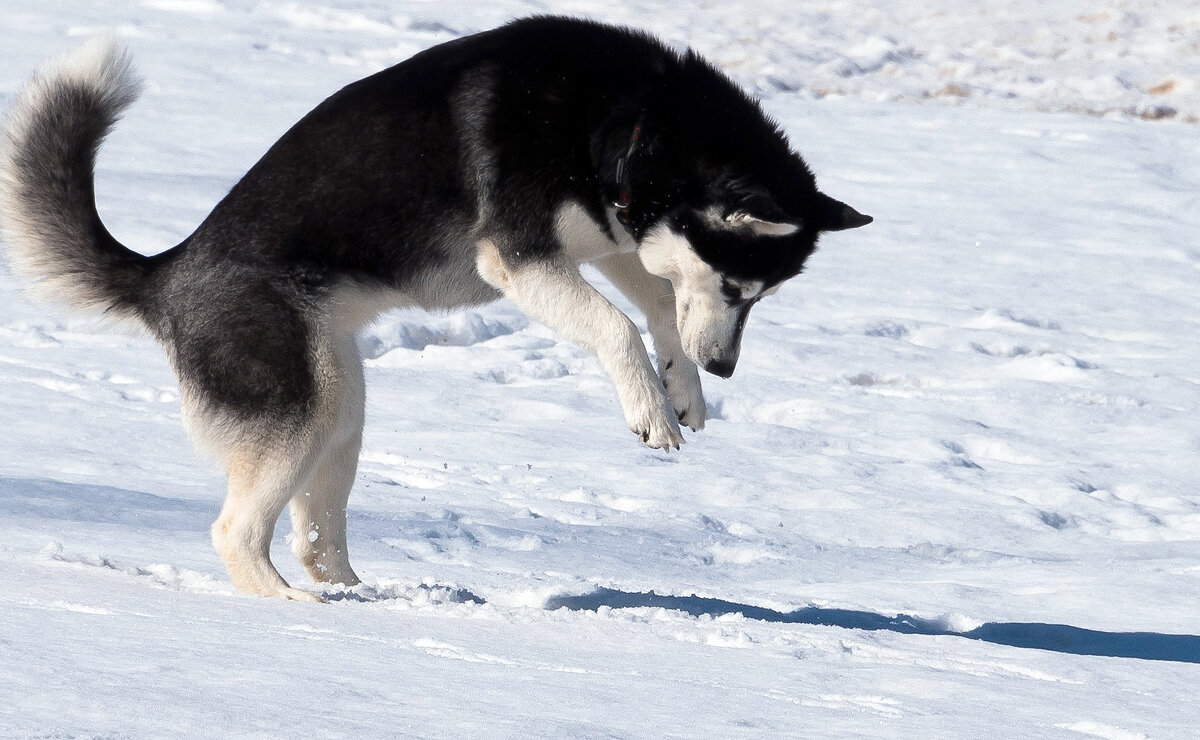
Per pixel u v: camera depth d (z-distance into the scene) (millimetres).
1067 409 32281
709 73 17031
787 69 83812
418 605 13742
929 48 88562
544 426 29234
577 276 16328
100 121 16734
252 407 15750
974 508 24531
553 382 33281
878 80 83312
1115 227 55531
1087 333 41062
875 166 63969
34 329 34469
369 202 16094
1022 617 16562
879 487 25719
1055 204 59000
